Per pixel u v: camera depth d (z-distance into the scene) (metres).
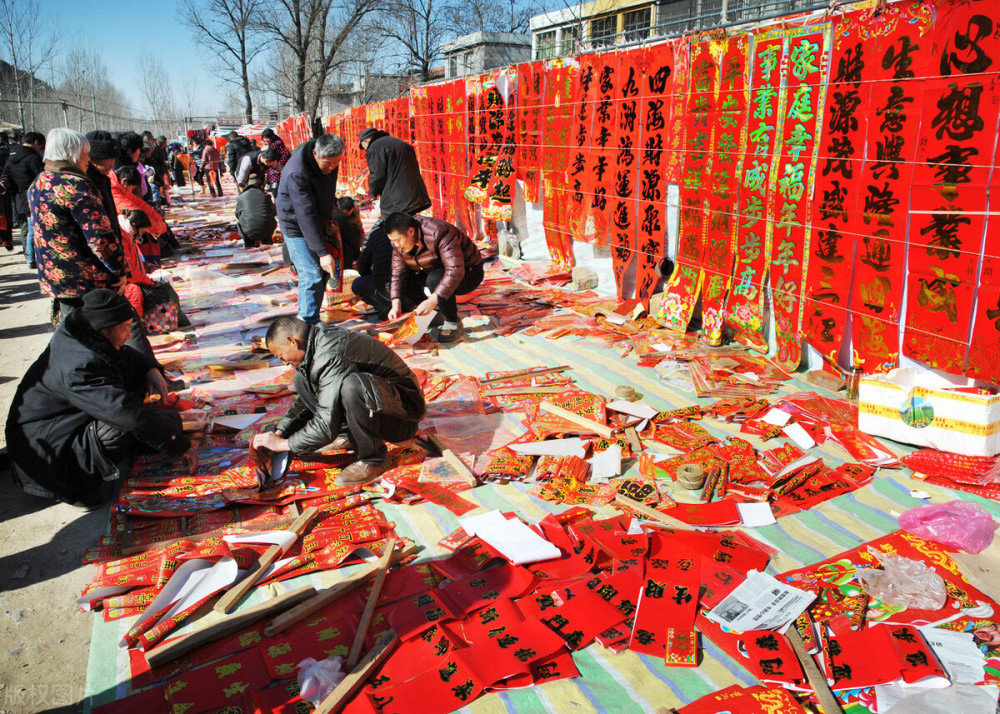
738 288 5.12
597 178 6.48
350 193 15.21
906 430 3.63
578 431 3.91
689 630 2.39
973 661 2.21
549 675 2.25
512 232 8.47
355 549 2.94
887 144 3.90
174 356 5.52
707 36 4.97
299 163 5.40
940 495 3.25
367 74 24.91
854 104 4.05
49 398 3.28
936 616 2.42
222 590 2.71
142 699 2.22
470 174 9.09
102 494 3.52
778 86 4.51
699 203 5.29
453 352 5.46
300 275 5.80
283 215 5.61
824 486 3.33
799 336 4.71
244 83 31.34
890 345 4.14
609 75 6.08
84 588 2.85
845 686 2.14
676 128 5.40
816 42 4.22
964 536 2.81
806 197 4.48
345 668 2.29
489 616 2.50
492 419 4.22
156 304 6.13
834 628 2.38
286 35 24.95
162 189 14.91
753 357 5.05
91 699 2.24
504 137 8.06
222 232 11.66
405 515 3.23
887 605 2.48
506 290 7.09
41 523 3.32
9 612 2.70
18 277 9.42
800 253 4.60
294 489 3.40
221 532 3.06
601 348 5.39
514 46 22.36
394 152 6.84
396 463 3.69
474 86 8.55
